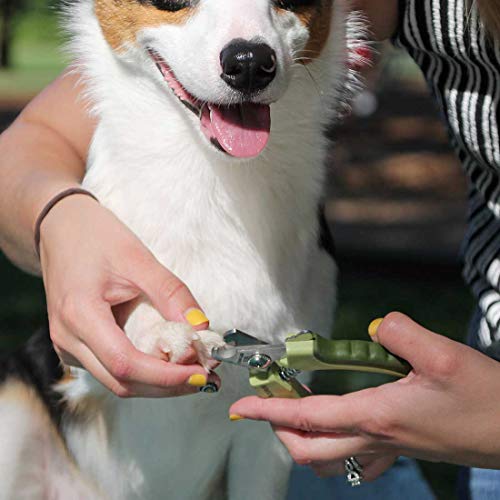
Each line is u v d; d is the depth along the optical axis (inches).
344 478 144.4
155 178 113.5
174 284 89.1
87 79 118.2
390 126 511.2
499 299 111.2
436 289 311.1
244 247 113.5
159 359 84.3
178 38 105.7
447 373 82.3
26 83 739.4
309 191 118.4
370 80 157.9
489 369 83.3
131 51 111.9
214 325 113.4
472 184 120.1
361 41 121.3
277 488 124.6
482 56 104.9
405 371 86.4
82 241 91.9
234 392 114.1
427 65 113.7
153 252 113.5
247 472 124.6
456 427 84.4
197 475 123.7
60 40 124.4
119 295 89.6
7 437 128.4
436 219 383.6
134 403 116.9
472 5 103.0
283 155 115.0
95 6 116.6
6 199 105.1
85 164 119.5
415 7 110.3
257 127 103.3
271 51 100.3
